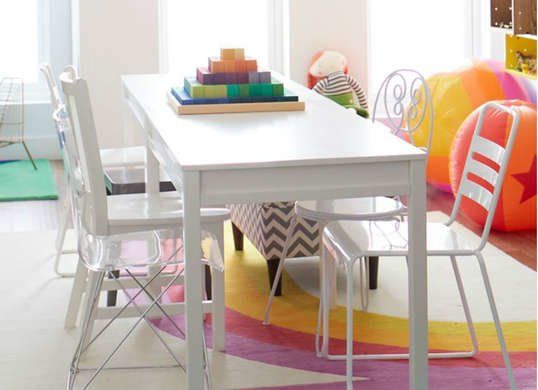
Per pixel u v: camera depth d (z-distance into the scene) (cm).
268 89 384
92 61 711
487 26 781
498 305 434
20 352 385
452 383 355
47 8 761
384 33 786
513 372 364
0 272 485
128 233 339
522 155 524
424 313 304
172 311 387
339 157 290
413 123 623
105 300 447
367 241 354
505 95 608
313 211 374
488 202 348
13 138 737
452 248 351
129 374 364
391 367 369
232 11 763
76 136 333
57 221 589
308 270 488
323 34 738
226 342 395
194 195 286
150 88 442
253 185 289
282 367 370
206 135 329
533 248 517
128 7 712
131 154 521
